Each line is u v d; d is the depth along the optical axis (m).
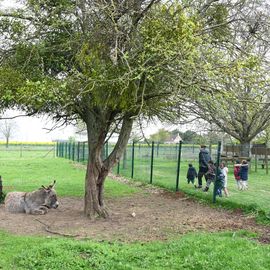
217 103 10.49
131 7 9.51
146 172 23.98
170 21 8.84
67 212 12.55
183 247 8.38
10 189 17.34
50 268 7.03
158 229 10.55
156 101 11.07
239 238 9.24
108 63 9.52
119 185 19.72
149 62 9.33
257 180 23.39
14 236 9.34
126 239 9.48
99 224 10.98
